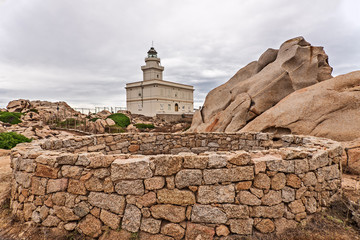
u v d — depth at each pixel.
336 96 8.71
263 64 14.95
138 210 3.61
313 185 4.05
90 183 3.74
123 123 28.20
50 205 3.91
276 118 9.95
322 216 4.02
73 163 3.82
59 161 3.87
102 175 3.71
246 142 9.24
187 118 42.09
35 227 3.95
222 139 9.71
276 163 3.72
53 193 3.89
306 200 3.95
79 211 3.78
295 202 3.82
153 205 3.61
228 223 3.56
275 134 10.02
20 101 31.81
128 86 49.59
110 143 8.52
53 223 3.87
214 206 3.56
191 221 3.57
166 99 47.28
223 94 16.11
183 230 3.53
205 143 10.02
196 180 3.54
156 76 48.69
